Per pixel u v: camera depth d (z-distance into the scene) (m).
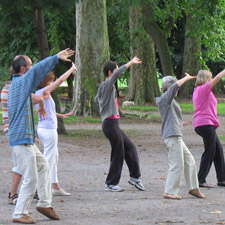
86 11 36.66
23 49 55.81
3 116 9.98
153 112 43.09
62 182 12.99
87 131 27.44
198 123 12.46
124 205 10.34
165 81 11.22
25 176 8.70
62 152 18.91
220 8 36.91
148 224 8.68
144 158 17.45
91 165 15.93
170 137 11.03
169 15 39.00
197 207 10.20
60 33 56.22
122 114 36.59
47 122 11.02
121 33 51.03
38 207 8.98
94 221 8.90
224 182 12.66
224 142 22.23
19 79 8.54
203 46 63.53
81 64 36.91
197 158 17.34
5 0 21.19
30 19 23.38
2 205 10.32
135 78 52.12
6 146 20.20
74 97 37.34
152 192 11.85
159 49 35.41
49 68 8.33
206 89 12.38
